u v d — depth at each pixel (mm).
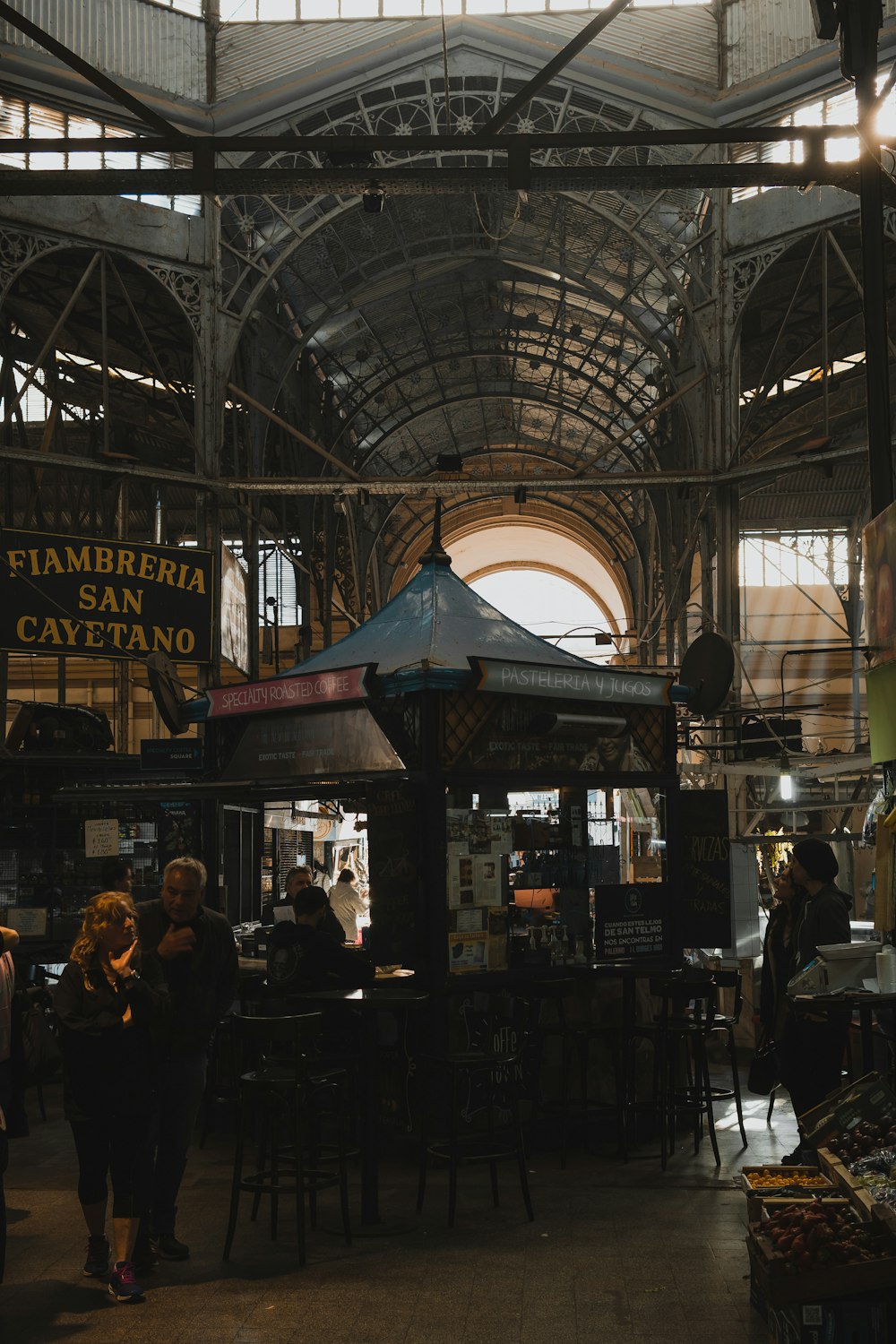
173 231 19375
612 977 8367
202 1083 6270
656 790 9625
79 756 13297
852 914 21078
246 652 19781
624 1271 5809
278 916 11227
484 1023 8070
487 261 26562
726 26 20062
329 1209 7023
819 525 37531
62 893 13125
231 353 19562
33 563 15789
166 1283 5754
